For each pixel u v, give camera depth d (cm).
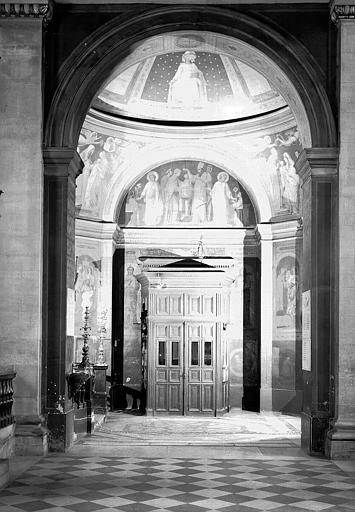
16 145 1426
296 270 2338
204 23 1496
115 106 2242
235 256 2489
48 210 1445
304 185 1541
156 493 1070
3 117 1430
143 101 2278
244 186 2475
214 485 1128
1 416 1297
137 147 2388
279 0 1486
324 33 1483
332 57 1474
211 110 2328
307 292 1490
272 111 2234
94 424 1859
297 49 1479
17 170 1423
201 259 2455
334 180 1443
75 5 1492
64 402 1427
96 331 2377
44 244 1440
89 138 2253
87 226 2359
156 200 2511
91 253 2381
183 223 2506
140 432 1827
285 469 1262
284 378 2341
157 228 2506
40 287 1413
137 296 2484
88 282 2367
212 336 2273
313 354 1429
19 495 1051
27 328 1398
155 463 1313
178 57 2131
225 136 2378
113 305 2475
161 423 2052
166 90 2259
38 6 1430
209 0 1483
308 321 1473
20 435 1368
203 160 2473
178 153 2430
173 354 2275
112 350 2450
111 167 2377
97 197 2384
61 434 1416
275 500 1034
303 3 1488
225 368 2323
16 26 1440
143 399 2312
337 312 1405
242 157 2406
